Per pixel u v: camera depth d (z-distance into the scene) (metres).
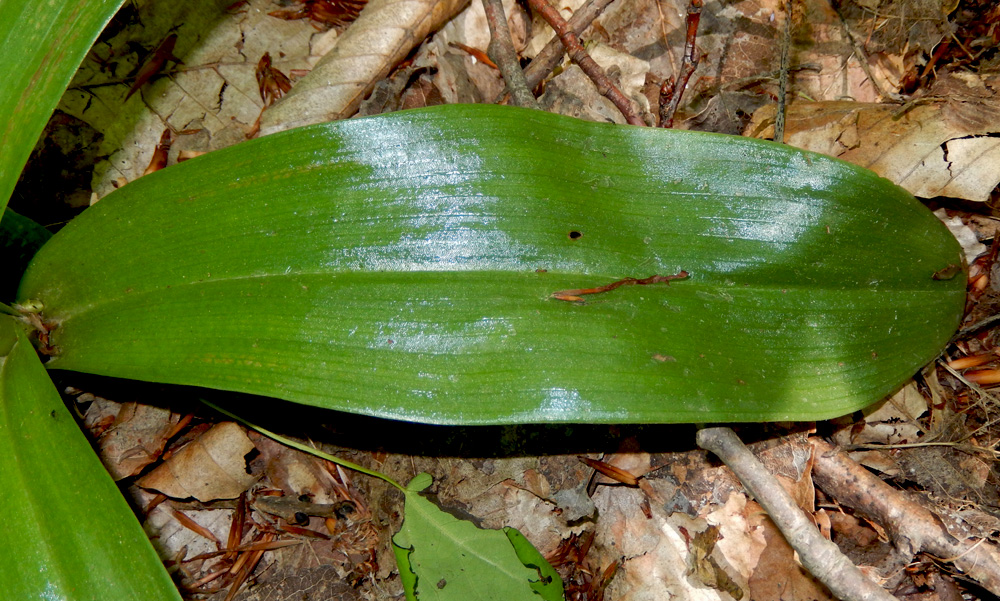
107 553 0.16
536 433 0.24
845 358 0.19
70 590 0.16
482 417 0.17
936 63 0.28
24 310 0.19
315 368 0.18
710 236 0.19
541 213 0.19
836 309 0.20
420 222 0.19
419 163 0.19
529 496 0.24
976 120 0.25
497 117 0.19
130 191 0.19
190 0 0.28
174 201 0.19
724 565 0.23
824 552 0.20
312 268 0.19
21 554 0.16
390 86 0.27
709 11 0.29
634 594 0.23
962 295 0.21
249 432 0.24
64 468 0.17
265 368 0.18
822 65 0.29
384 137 0.19
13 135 0.18
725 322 0.19
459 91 0.28
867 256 0.20
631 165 0.19
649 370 0.18
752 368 0.19
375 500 0.24
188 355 0.18
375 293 0.18
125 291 0.19
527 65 0.29
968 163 0.24
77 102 0.26
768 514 0.22
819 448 0.23
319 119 0.27
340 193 0.19
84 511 0.17
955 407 0.24
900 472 0.23
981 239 0.25
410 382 0.18
